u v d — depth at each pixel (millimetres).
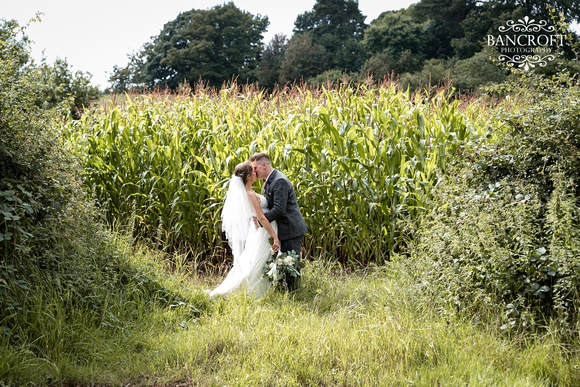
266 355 3090
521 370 2859
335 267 5551
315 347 3156
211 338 3395
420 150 5711
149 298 4094
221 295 4539
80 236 3893
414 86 32375
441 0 49500
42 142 3586
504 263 3293
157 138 6801
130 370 2941
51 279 3416
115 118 7375
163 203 6438
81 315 3334
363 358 3027
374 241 5617
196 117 7414
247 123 6957
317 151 5852
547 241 3430
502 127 4254
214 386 2771
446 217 4105
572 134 3674
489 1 43219
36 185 3473
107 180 6863
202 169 6594
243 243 4754
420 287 3990
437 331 3328
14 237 3119
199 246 6195
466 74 26828
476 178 4105
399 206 5492
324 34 60875
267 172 4672
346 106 7027
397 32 47594
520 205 3537
